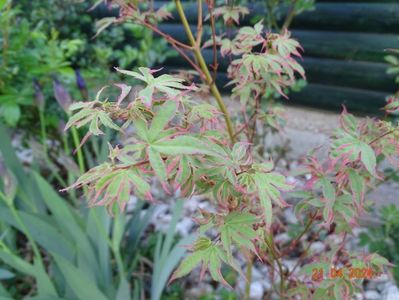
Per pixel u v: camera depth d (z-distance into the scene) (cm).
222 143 28
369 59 86
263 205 26
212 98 69
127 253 58
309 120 94
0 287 47
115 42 111
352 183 32
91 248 51
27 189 58
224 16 41
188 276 60
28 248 66
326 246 53
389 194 72
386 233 57
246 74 34
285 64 33
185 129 26
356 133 33
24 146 83
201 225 29
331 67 91
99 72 87
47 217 56
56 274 51
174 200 78
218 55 94
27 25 72
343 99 92
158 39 100
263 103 68
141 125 24
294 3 73
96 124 24
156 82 24
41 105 60
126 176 24
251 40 36
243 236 27
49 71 72
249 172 27
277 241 54
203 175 27
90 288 41
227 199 28
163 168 22
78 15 113
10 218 51
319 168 34
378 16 82
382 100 87
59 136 79
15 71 68
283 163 81
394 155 33
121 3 38
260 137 67
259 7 86
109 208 26
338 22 87
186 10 98
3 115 68
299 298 50
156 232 68
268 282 57
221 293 55
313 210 38
